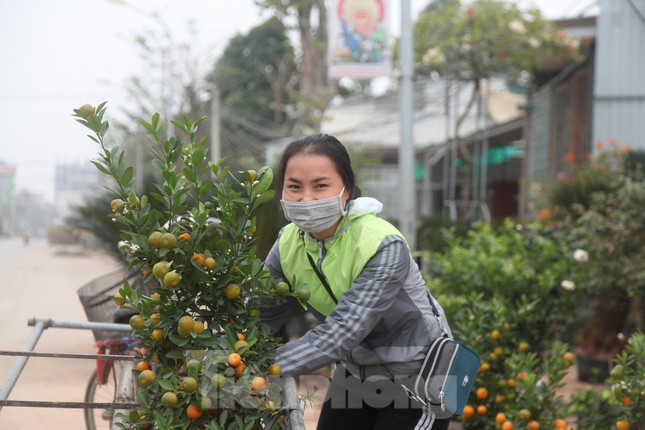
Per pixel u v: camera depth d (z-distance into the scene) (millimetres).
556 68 13492
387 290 2211
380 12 8711
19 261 23891
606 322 6590
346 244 2297
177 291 2107
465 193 13734
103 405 2203
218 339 2047
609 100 10594
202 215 2064
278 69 30141
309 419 2398
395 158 20375
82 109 2021
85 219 7426
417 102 20172
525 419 3963
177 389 2000
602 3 10578
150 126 2092
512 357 4328
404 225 8312
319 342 2152
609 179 7625
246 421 2018
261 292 2139
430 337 2412
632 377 3738
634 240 6281
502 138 18484
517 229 6574
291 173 2273
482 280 5367
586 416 4145
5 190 78812
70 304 11078
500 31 11883
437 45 12375
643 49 10500
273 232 4969
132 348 3723
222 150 26938
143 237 2070
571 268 5750
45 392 5539
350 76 8719
